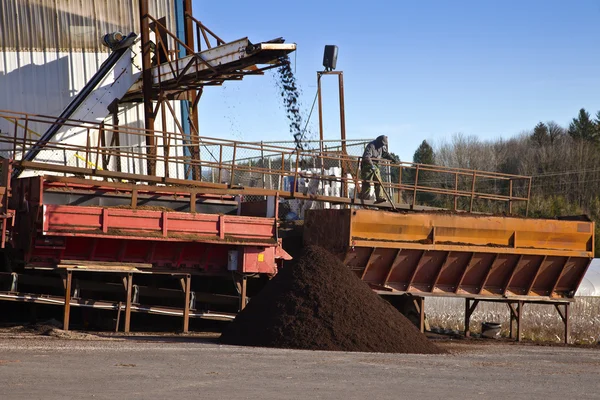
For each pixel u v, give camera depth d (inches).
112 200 725.3
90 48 1134.4
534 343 815.7
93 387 330.6
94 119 995.3
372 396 338.0
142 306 671.1
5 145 1040.8
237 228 701.9
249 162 960.3
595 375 476.4
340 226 743.7
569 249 847.7
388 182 957.8
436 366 480.4
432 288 788.0
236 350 521.7
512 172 3907.5
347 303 597.0
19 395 302.8
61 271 639.1
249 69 953.5
